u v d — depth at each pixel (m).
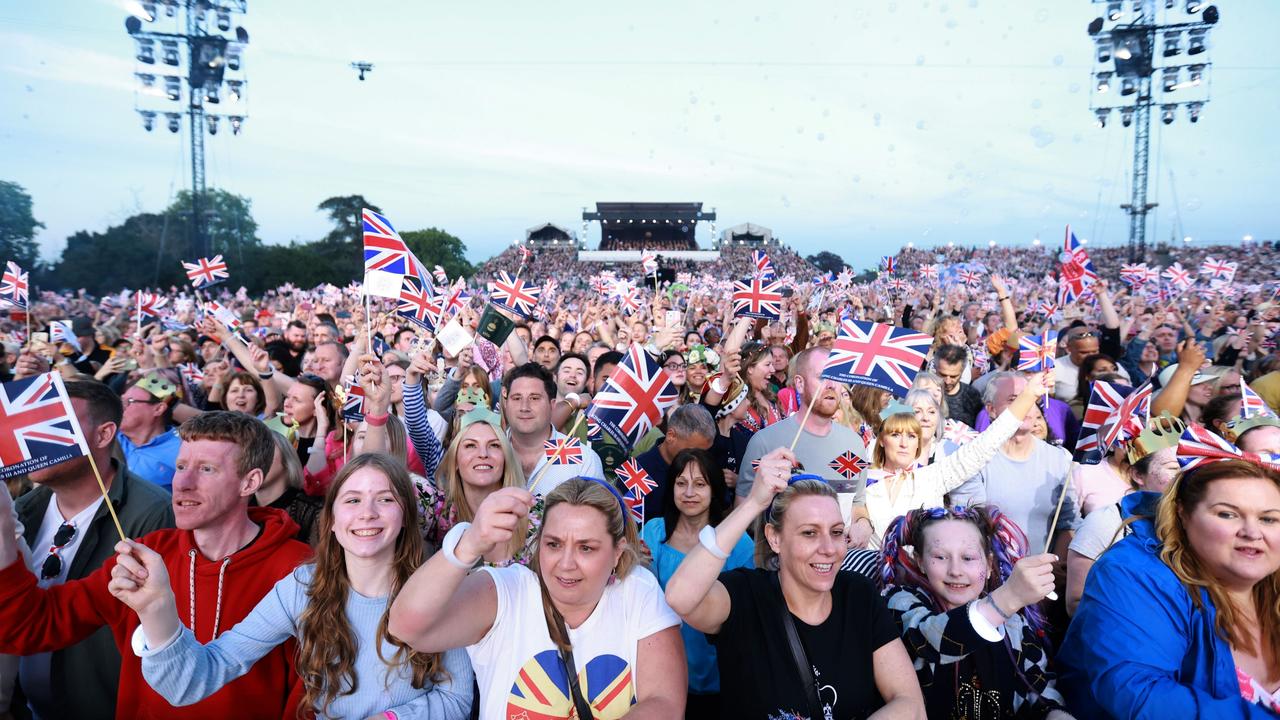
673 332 7.53
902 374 3.05
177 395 5.02
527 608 2.17
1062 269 7.38
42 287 36.53
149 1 28.16
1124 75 22.27
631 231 83.38
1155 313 11.48
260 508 2.81
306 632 2.33
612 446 5.03
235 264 42.19
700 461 3.54
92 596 2.43
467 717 2.43
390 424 3.74
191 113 30.62
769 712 2.39
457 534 1.89
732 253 77.31
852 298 15.77
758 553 3.08
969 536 2.78
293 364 7.98
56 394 2.21
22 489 3.30
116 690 2.87
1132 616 2.28
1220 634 2.22
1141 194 26.47
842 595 2.52
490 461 3.44
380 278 4.29
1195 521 2.21
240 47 29.64
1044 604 3.32
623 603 2.21
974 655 2.56
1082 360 6.95
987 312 13.75
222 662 2.25
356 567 2.41
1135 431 3.71
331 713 2.32
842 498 4.14
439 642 1.98
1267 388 5.98
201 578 2.54
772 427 4.66
